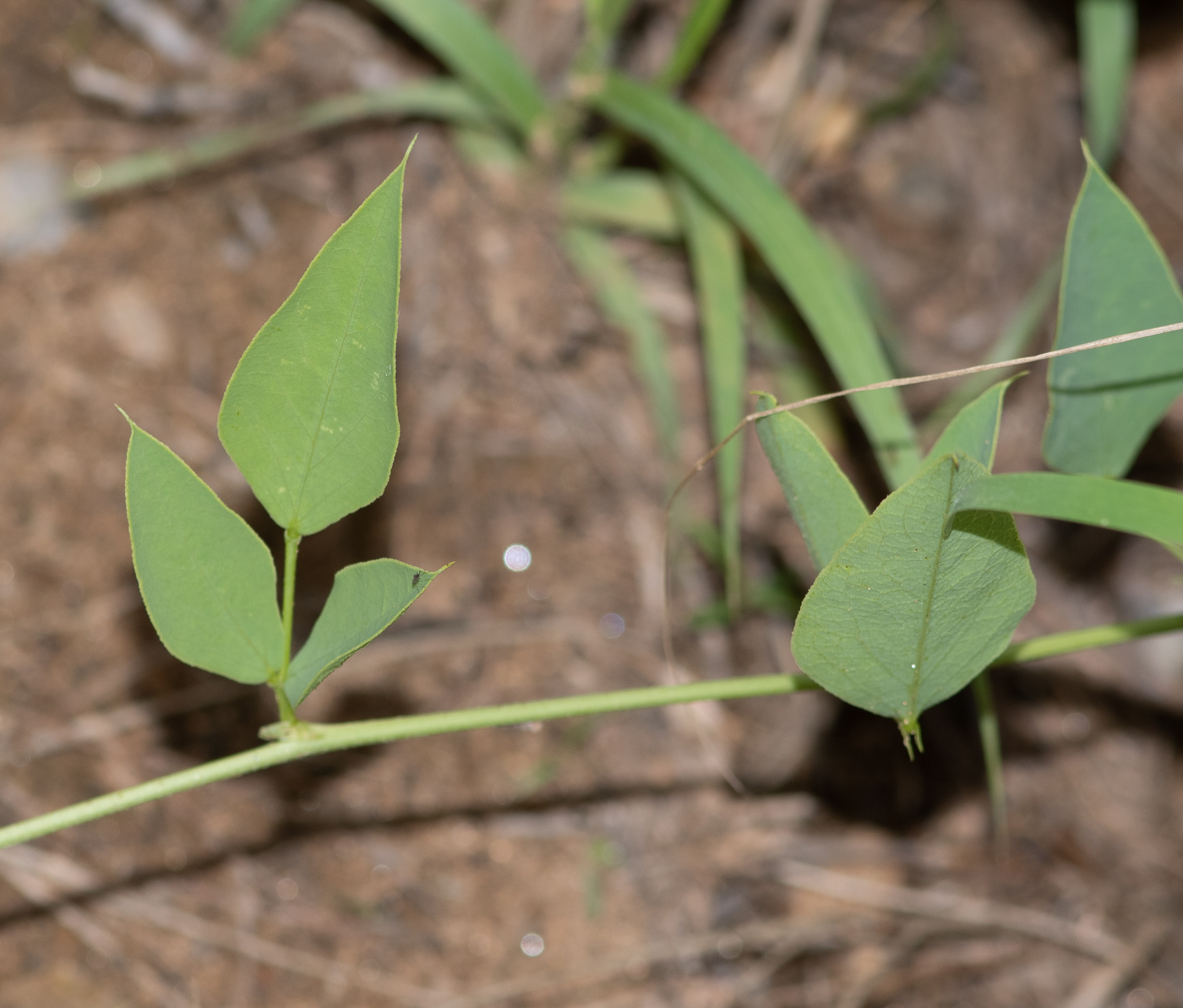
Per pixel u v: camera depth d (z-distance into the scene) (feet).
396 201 1.70
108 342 2.50
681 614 2.69
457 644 2.51
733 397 2.26
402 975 2.17
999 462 3.10
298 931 2.16
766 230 2.12
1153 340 1.83
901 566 1.73
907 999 2.46
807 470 1.77
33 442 2.37
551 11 2.98
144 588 1.75
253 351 1.72
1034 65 3.51
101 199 2.60
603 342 2.89
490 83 2.64
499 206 2.85
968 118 3.43
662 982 2.30
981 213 3.36
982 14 3.52
